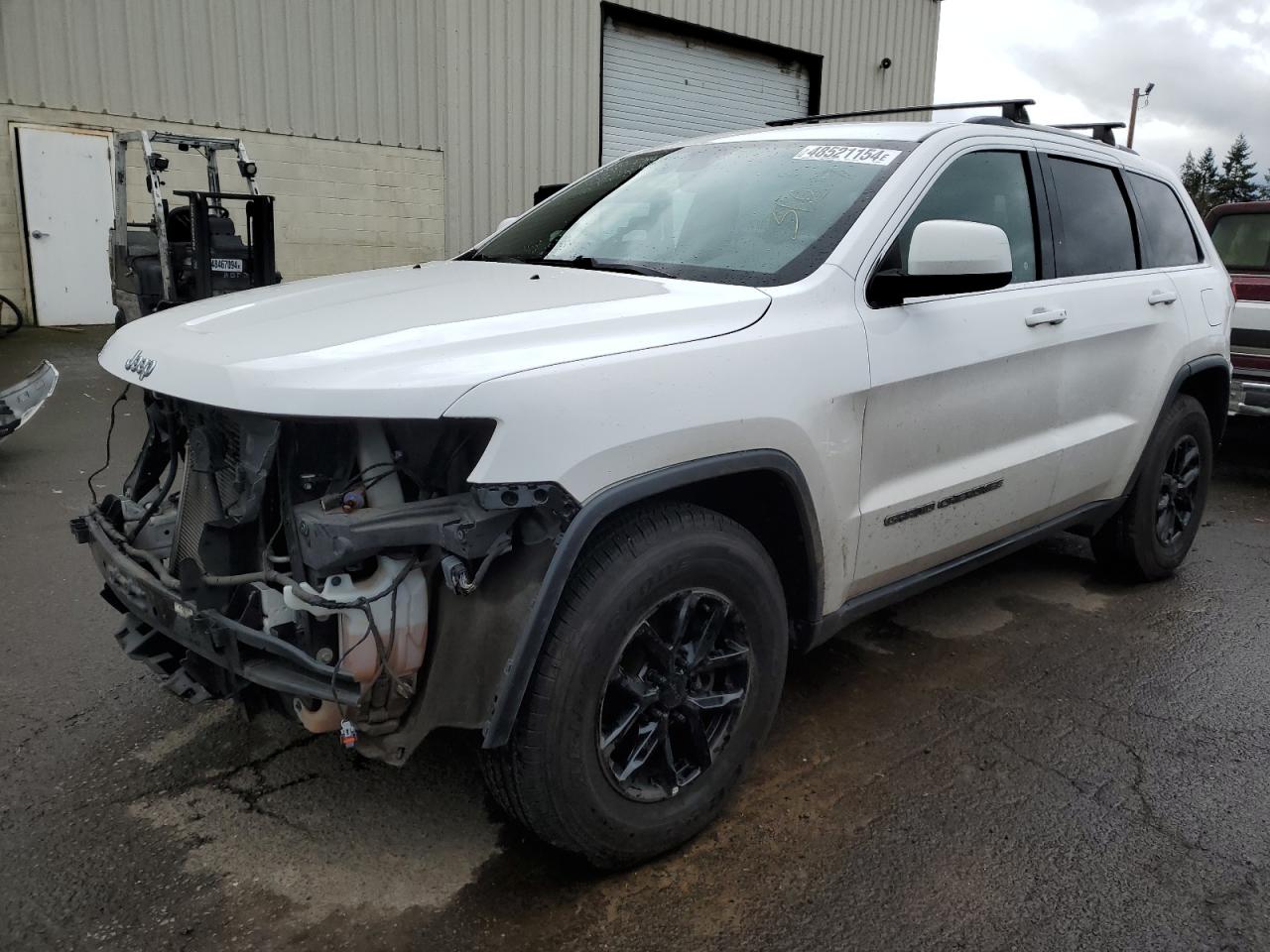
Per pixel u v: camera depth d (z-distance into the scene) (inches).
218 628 85.4
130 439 267.6
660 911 91.4
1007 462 132.4
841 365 105.2
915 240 107.9
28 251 442.9
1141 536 174.4
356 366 80.1
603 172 154.3
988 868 98.7
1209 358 175.9
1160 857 101.2
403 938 87.1
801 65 671.1
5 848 97.2
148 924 87.7
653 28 594.2
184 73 454.6
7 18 415.8
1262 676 145.6
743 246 116.4
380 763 114.7
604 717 92.1
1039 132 148.3
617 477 85.4
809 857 99.9
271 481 88.4
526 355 84.5
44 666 134.9
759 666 103.1
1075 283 146.1
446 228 542.0
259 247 358.6
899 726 127.6
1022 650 153.4
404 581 83.4
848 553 111.7
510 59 540.4
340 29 488.7
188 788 108.4
